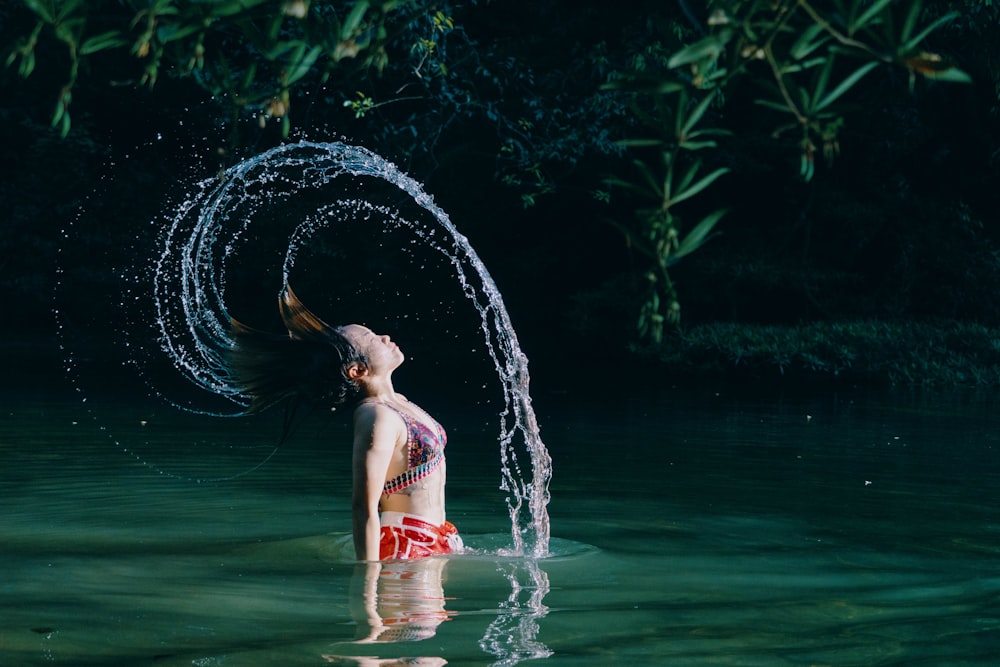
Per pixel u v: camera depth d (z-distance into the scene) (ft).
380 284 70.79
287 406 16.12
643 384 49.47
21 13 60.23
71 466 23.07
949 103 61.93
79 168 72.49
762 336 57.47
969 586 13.41
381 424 14.89
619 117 52.03
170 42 6.39
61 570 13.96
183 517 17.88
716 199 64.34
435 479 15.42
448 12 45.80
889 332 57.72
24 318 76.28
